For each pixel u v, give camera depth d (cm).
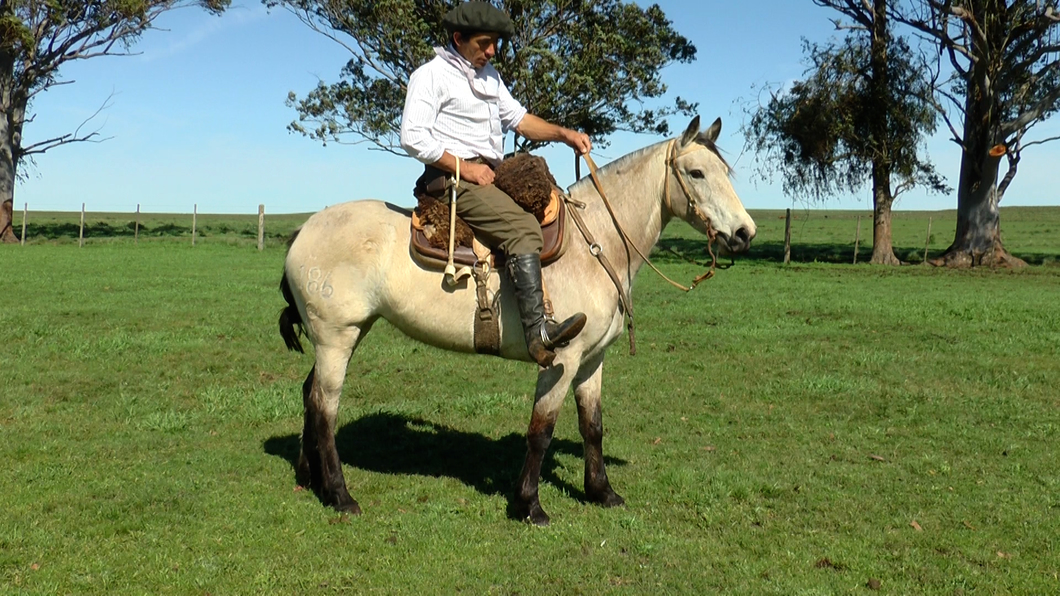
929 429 762
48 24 3756
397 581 447
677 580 453
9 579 436
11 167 3666
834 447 710
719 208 515
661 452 692
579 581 452
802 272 2603
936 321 1416
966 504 575
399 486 596
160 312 1391
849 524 537
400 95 3347
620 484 610
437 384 928
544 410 520
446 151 493
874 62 3183
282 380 934
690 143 527
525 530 518
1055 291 2039
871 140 3170
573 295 509
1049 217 8031
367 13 3092
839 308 1580
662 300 1683
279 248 3284
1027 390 918
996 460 677
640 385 934
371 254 526
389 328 1270
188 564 459
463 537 506
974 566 480
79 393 838
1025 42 2977
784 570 469
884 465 661
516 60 3072
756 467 651
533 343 482
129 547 479
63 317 1309
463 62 506
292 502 556
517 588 442
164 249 3069
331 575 450
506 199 495
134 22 3850
